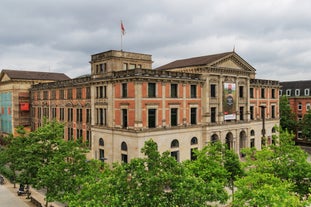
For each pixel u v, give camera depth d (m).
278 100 69.81
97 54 52.06
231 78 55.06
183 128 47.22
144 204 16.67
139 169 17.72
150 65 54.59
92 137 51.59
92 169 26.52
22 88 77.69
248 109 58.84
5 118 82.19
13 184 45.91
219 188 20.28
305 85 80.50
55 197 25.97
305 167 24.61
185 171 18.75
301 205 17.97
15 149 37.44
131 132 42.50
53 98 66.25
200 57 61.19
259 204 16.91
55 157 28.62
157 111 44.09
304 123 70.62
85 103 54.41
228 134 55.12
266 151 27.08
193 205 16.95
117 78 45.09
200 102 50.62
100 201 16.89
